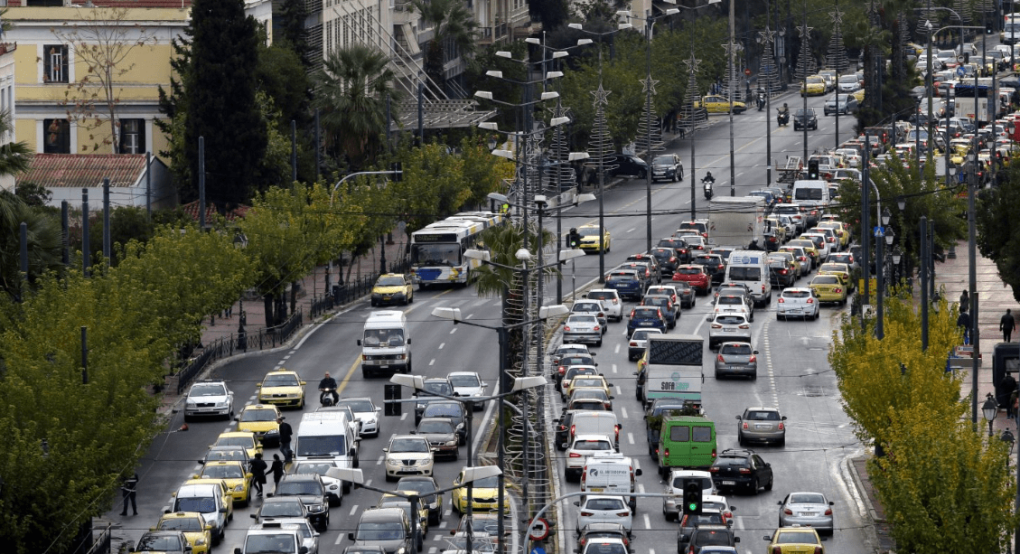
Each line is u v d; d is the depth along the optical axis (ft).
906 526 473.26
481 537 538.47
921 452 481.05
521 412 565.53
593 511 562.25
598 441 644.27
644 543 559.38
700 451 631.15
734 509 579.89
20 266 634.43
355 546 513.45
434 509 578.66
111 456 541.75
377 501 613.93
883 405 601.21
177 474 644.27
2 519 501.15
